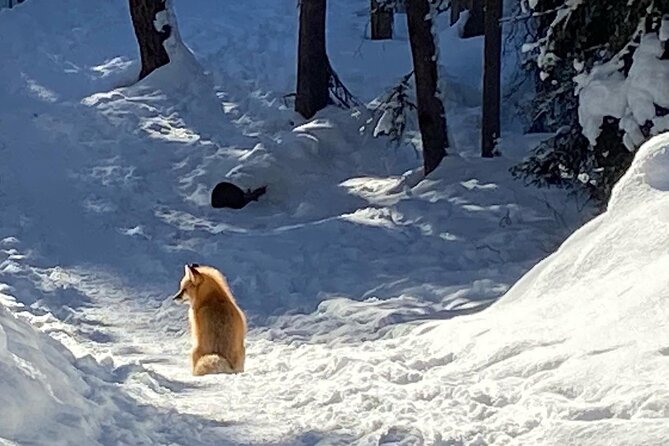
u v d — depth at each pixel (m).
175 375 8.90
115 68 27.97
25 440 5.03
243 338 9.59
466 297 13.01
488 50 19.80
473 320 8.77
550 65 13.98
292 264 15.34
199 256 16.05
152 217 18.34
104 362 8.11
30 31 30.95
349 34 31.95
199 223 18.12
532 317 7.98
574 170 15.04
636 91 12.53
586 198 16.36
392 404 6.50
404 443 5.62
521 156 19.83
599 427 5.43
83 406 5.74
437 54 19.25
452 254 15.31
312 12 23.50
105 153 21.56
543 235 15.68
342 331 11.84
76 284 14.77
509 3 25.78
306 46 23.56
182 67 25.27
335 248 15.84
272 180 19.45
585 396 6.14
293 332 12.24
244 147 21.97
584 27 13.47
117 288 14.71
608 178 13.42
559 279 8.59
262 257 15.69
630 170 9.02
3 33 30.64
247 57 30.09
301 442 5.82
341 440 5.81
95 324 13.03
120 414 6.00
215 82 27.38
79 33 31.31
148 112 23.67
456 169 18.83
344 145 21.53
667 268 7.36
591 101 13.05
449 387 6.74
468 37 29.77
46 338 7.27
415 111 22.80
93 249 16.50
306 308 13.42
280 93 26.58
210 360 9.01
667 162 8.84
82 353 8.52
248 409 6.78
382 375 7.51
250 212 18.86
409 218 17.03
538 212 16.69
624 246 8.23
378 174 20.78
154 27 25.48
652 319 6.82
